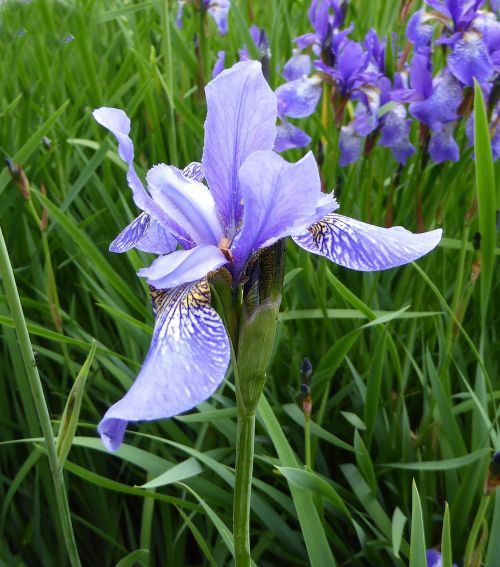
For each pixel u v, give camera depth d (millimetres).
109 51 583
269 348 197
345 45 448
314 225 219
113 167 498
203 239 209
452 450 324
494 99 382
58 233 426
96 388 400
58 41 600
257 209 193
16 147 461
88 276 390
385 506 344
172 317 193
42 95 546
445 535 239
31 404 359
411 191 438
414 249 201
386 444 352
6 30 613
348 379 398
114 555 364
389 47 441
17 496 380
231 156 212
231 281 200
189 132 515
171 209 206
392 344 341
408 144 435
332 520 342
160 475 294
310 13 471
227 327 200
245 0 650
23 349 210
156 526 362
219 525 269
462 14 401
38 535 353
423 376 365
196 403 167
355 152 454
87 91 539
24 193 329
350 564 335
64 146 475
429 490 345
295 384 390
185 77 568
